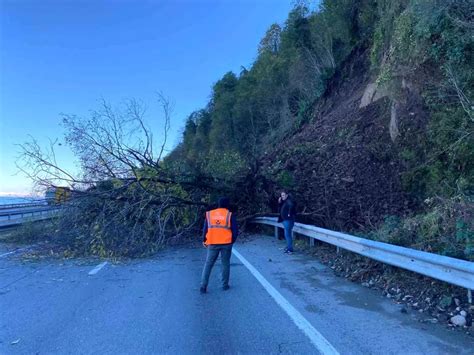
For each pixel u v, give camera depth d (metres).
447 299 5.99
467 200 8.42
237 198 16.95
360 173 14.59
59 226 13.10
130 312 6.42
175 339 5.23
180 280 8.67
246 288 7.77
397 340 4.97
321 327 5.52
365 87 20.11
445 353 4.57
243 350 4.84
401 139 13.65
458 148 10.44
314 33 27.09
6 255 12.67
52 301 7.15
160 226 13.18
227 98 43.34
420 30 11.73
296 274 8.88
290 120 28.20
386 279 7.57
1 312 6.55
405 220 9.48
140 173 14.51
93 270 9.96
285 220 11.84
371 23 21.78
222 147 40.62
